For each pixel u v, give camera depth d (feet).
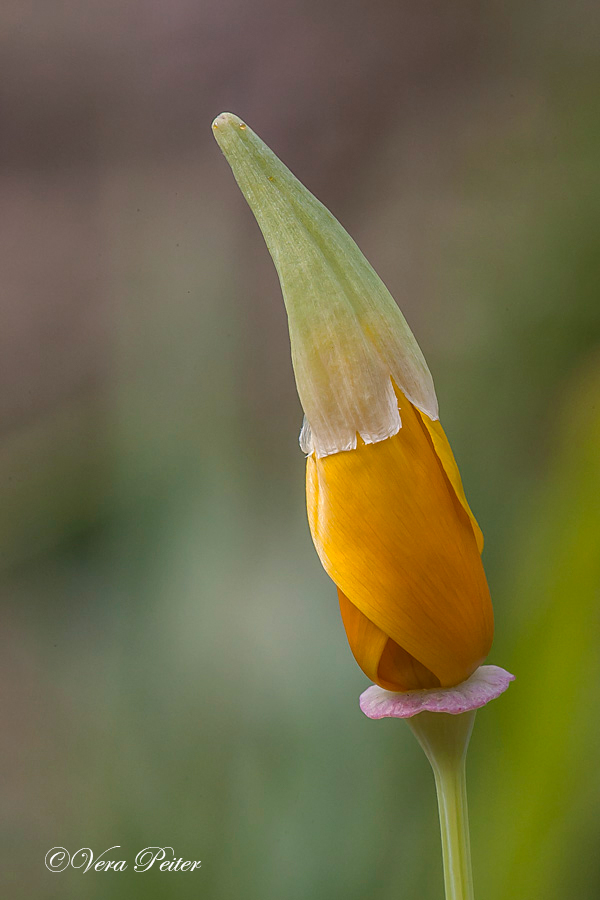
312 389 0.62
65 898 1.04
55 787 1.23
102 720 1.15
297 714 1.01
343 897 0.87
